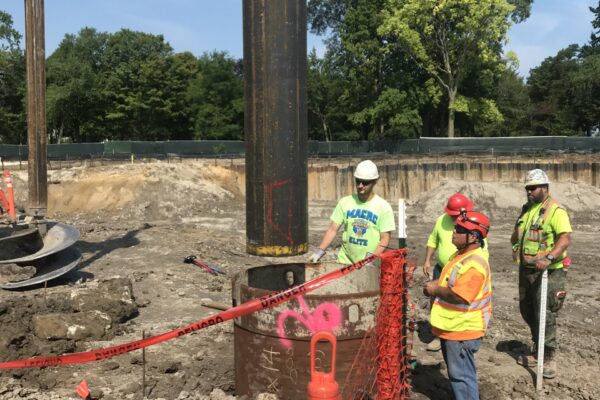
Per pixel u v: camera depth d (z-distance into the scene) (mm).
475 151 37344
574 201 22094
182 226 17312
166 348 6367
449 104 47094
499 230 19203
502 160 31953
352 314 4078
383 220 5379
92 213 22812
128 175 24797
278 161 5152
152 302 8633
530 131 63125
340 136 62031
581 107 58375
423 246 15773
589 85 56125
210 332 6961
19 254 9680
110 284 8000
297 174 5215
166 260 11609
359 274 5340
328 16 59656
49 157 38969
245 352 4363
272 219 5223
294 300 4078
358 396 4109
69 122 71125
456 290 4242
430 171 28453
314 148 44656
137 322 7551
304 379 4102
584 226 19594
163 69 66438
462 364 4340
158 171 25516
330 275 3965
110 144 45219
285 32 5012
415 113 47906
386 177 28750
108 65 75000
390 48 48844
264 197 5207
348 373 4086
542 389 5641
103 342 6531
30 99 9781
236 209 24500
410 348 5461
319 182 29312
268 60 5031
